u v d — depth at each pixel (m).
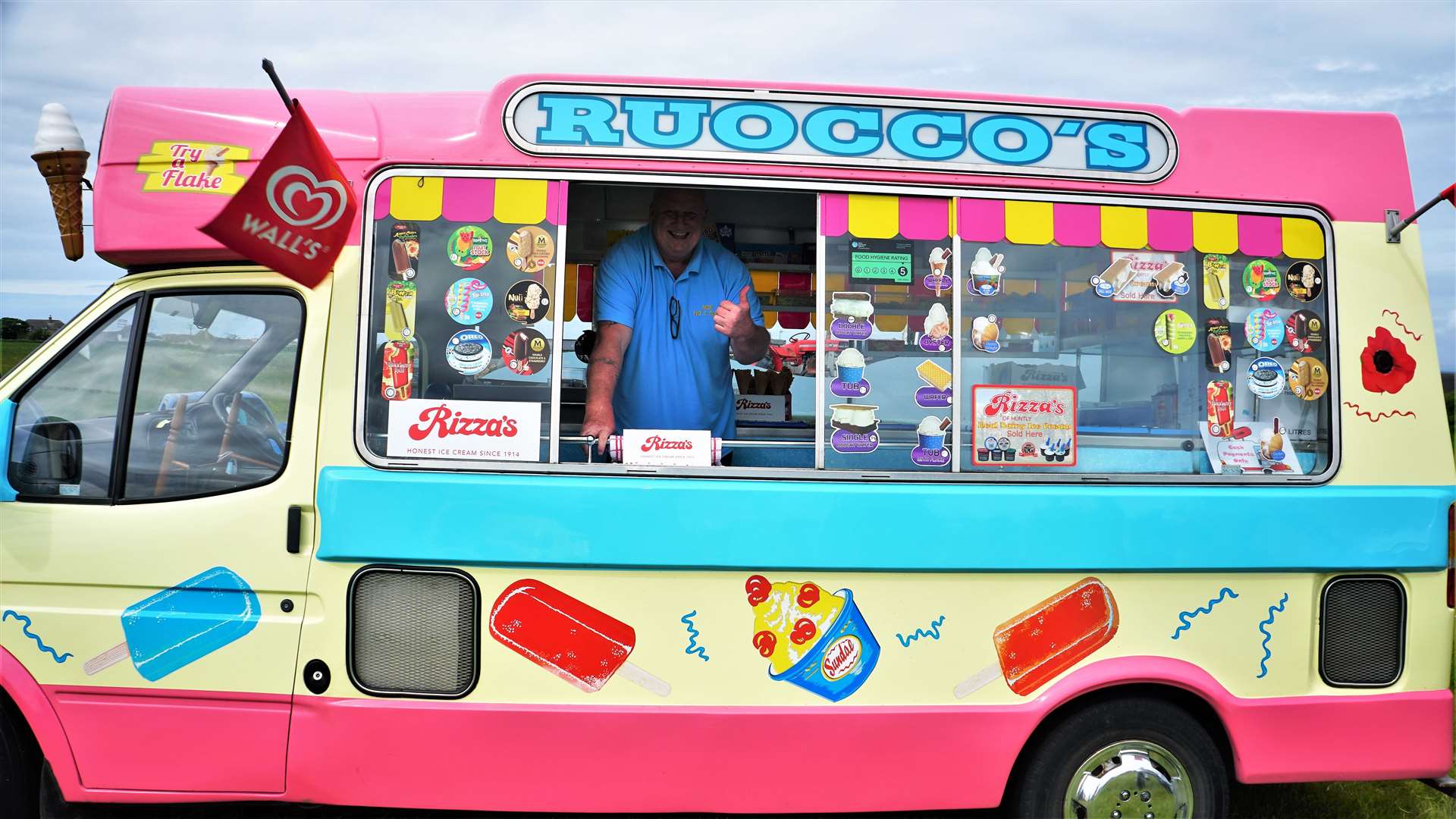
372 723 2.88
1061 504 2.96
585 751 2.89
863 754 2.93
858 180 3.05
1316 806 3.76
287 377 2.98
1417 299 3.17
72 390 3.03
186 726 2.91
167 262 3.06
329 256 2.86
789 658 2.92
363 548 2.84
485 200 2.96
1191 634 3.02
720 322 3.53
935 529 2.93
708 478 2.93
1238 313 3.14
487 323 2.95
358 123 2.97
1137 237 3.12
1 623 2.94
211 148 2.99
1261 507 3.01
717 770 2.91
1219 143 3.16
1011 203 3.08
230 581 2.90
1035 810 3.06
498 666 2.89
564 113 2.99
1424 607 3.09
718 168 3.01
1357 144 3.20
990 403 3.05
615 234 3.99
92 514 2.94
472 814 3.54
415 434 2.91
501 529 2.86
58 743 2.93
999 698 2.98
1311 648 3.06
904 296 3.04
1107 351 3.10
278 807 3.58
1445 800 3.81
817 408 2.99
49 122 3.08
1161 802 3.07
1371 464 3.10
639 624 2.90
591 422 3.30
